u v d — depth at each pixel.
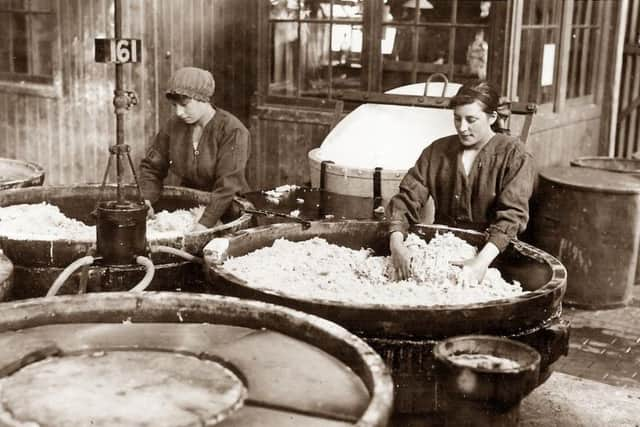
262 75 6.62
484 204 3.73
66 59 6.77
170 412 1.93
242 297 2.81
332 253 3.64
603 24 6.88
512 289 3.30
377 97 4.80
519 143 3.70
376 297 3.05
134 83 6.57
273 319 2.41
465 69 5.71
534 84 5.97
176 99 4.11
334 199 4.46
